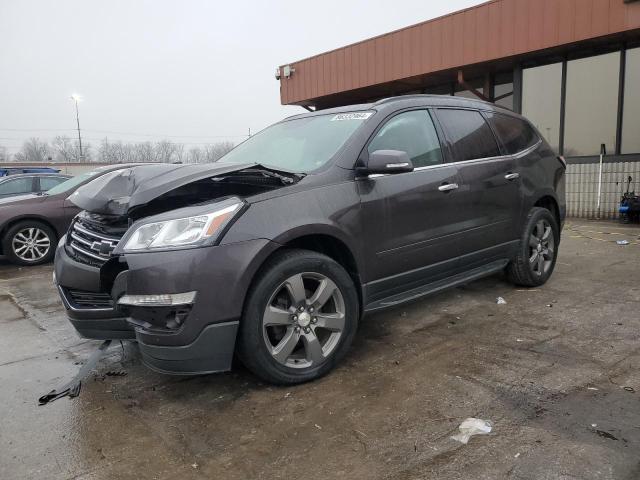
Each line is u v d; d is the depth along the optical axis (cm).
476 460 217
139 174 322
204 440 246
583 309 414
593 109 973
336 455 228
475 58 1052
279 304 295
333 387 294
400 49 1186
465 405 264
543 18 945
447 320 402
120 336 320
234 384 305
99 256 323
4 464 233
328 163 322
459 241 389
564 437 231
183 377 320
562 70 1002
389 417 257
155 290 259
